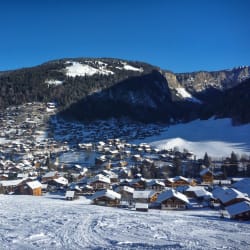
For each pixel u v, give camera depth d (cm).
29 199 7862
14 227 3328
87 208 5969
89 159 15588
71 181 11538
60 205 6488
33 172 13012
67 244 2509
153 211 6294
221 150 15725
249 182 8638
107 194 7269
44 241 2600
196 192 7925
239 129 19275
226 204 6550
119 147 17638
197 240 2689
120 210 6016
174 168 12031
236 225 3938
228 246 2473
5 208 5503
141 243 2497
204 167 11894
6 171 13588
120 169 12750
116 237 2814
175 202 6794
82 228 3275
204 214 5825
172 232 3119
